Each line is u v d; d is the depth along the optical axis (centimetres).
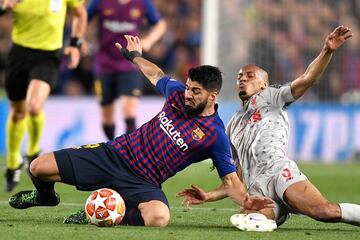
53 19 3628
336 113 6212
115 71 4812
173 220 2642
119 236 2131
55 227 2309
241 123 2531
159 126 2441
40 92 3575
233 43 6022
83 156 2442
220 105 5981
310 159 6197
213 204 3262
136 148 2442
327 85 6700
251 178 2462
